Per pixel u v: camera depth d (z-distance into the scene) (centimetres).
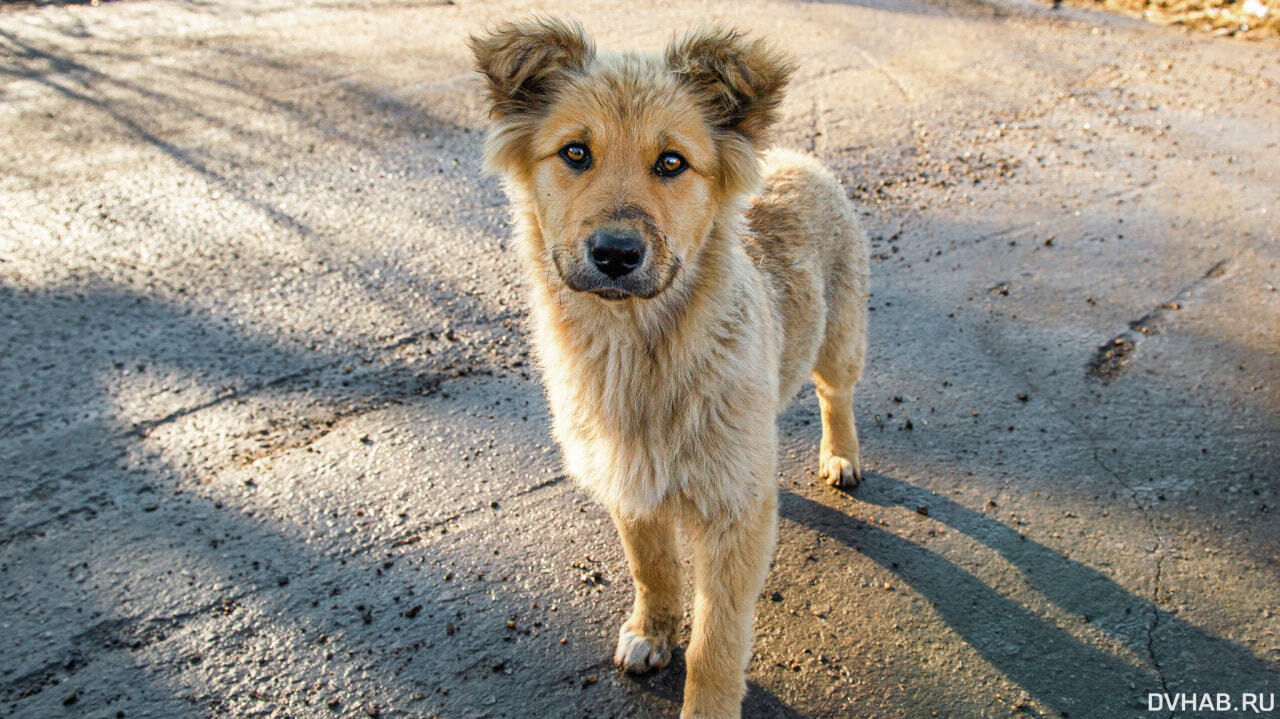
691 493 76
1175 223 155
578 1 270
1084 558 93
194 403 109
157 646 83
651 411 75
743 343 77
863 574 92
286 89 200
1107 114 203
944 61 233
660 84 75
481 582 90
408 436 106
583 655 84
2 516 93
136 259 134
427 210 152
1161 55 247
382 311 126
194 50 223
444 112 191
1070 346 123
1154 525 97
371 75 210
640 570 82
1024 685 82
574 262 72
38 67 207
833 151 178
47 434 103
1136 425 110
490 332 124
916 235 150
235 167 164
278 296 128
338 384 113
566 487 101
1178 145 188
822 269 96
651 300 73
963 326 127
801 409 116
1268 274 139
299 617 86
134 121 181
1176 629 86
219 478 100
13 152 165
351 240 143
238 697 79
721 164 78
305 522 95
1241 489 101
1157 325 127
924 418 112
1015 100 210
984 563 93
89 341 118
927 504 100
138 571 89
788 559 93
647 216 72
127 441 103
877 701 81
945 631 86
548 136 75
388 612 87
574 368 78
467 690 81
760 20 256
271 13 254
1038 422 111
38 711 77
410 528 95
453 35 238
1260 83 226
